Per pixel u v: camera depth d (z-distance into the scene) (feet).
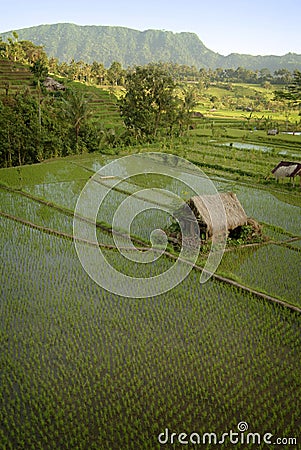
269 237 54.85
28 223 57.57
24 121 102.22
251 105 340.18
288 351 32.30
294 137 168.04
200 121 220.23
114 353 31.42
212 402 27.04
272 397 27.58
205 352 31.83
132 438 24.23
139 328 34.71
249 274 44.91
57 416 25.54
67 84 242.99
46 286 41.06
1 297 38.78
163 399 27.07
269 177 88.79
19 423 25.17
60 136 114.83
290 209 69.21
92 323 35.19
